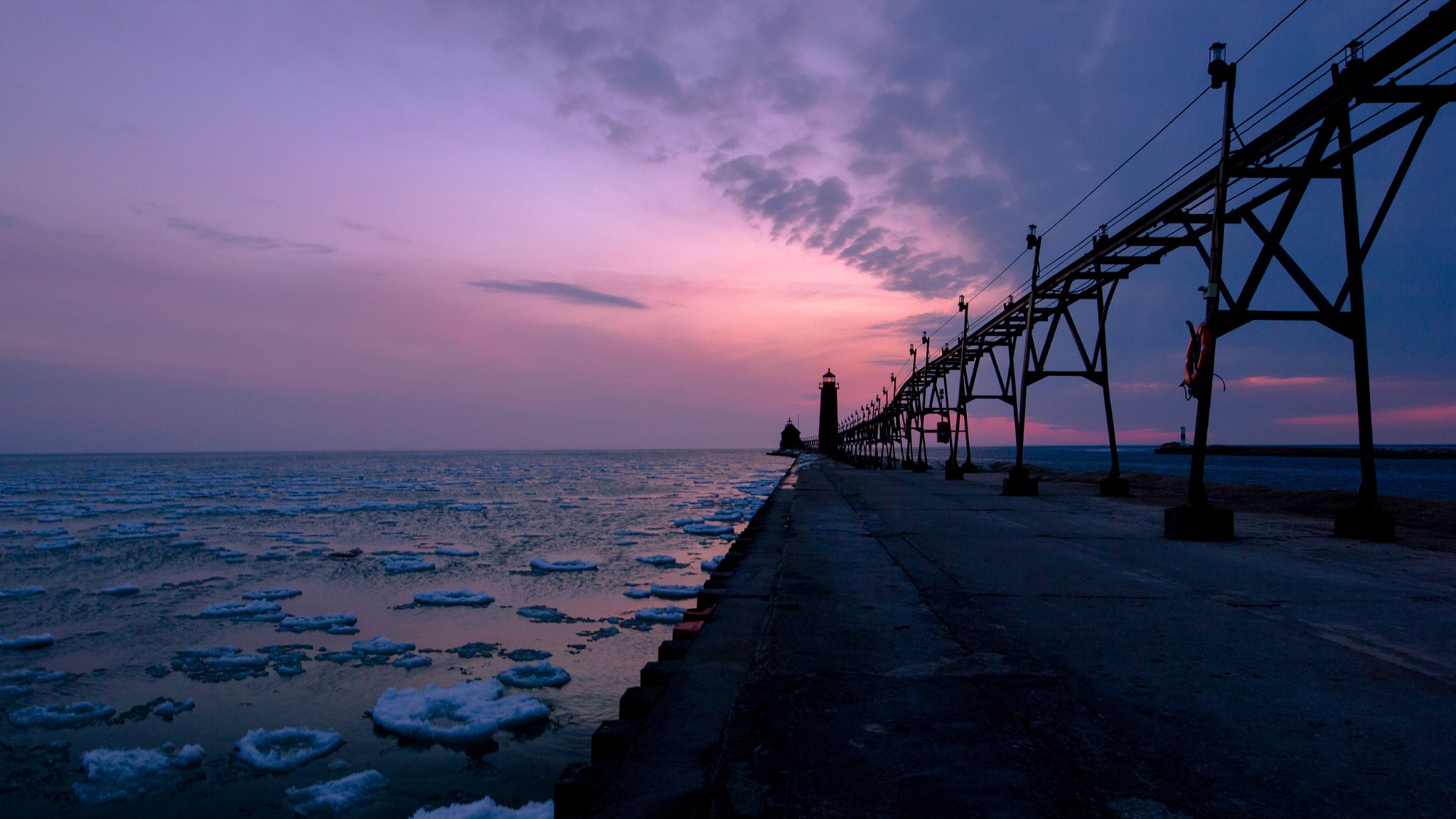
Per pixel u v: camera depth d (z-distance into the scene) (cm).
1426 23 623
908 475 2614
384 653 963
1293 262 806
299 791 593
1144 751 228
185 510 3253
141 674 898
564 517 2867
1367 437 784
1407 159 728
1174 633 380
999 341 2166
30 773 641
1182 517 777
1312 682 302
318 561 1764
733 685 347
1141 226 1123
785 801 192
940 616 416
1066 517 1022
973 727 246
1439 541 759
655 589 1309
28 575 1620
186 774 631
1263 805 192
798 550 691
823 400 9644
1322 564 613
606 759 274
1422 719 260
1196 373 818
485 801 550
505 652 955
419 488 5122
